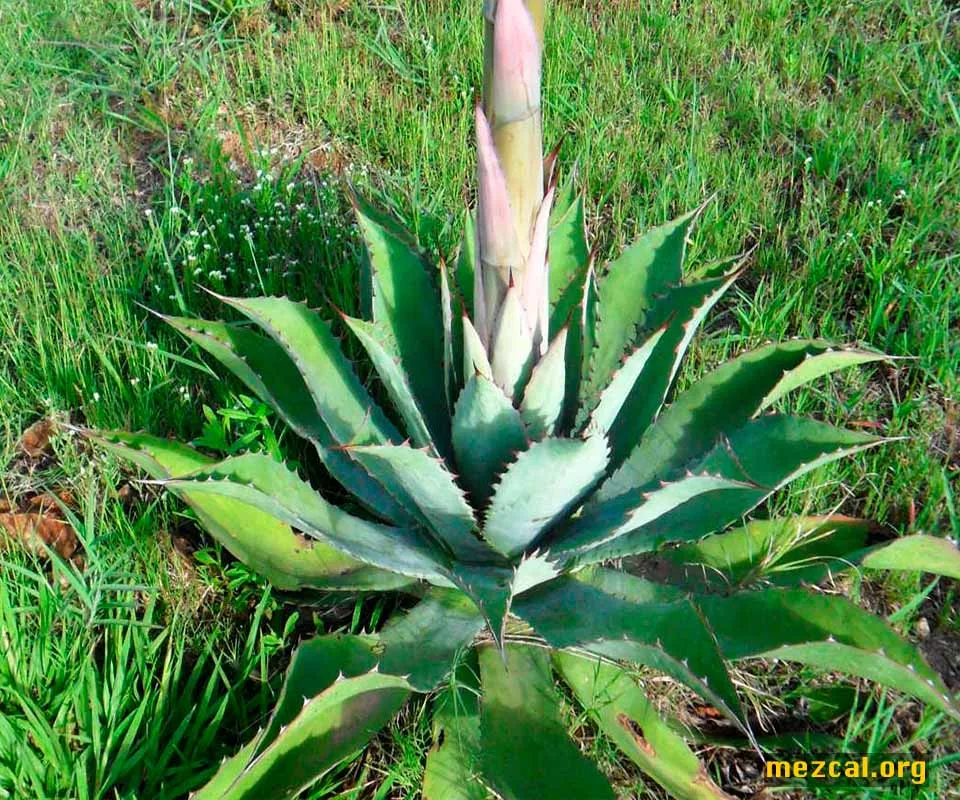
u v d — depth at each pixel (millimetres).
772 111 2369
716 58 2553
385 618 1547
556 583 1390
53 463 1732
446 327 1313
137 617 1509
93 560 1469
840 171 2248
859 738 1405
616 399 1292
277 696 1403
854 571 1510
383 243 1476
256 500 1257
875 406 1817
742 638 1241
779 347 1403
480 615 1371
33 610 1426
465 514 1293
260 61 2512
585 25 2588
